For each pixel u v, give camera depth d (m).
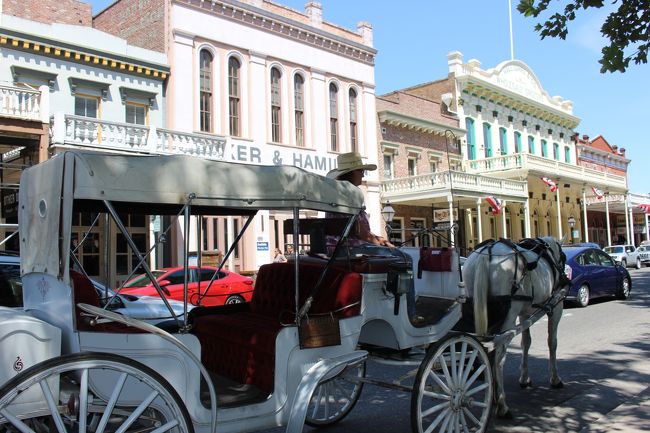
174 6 19.41
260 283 5.56
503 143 36.66
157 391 3.36
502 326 6.23
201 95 20.14
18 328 3.34
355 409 6.34
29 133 13.97
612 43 6.82
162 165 3.76
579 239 40.75
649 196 48.53
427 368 4.51
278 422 4.15
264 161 21.55
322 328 4.40
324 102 24.25
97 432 3.20
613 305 15.30
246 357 4.50
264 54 21.91
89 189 3.50
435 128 30.39
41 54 16.56
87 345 3.47
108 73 18.00
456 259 5.83
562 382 7.12
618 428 5.34
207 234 18.81
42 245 3.87
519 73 38.34
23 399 3.19
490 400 5.08
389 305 5.00
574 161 45.19
